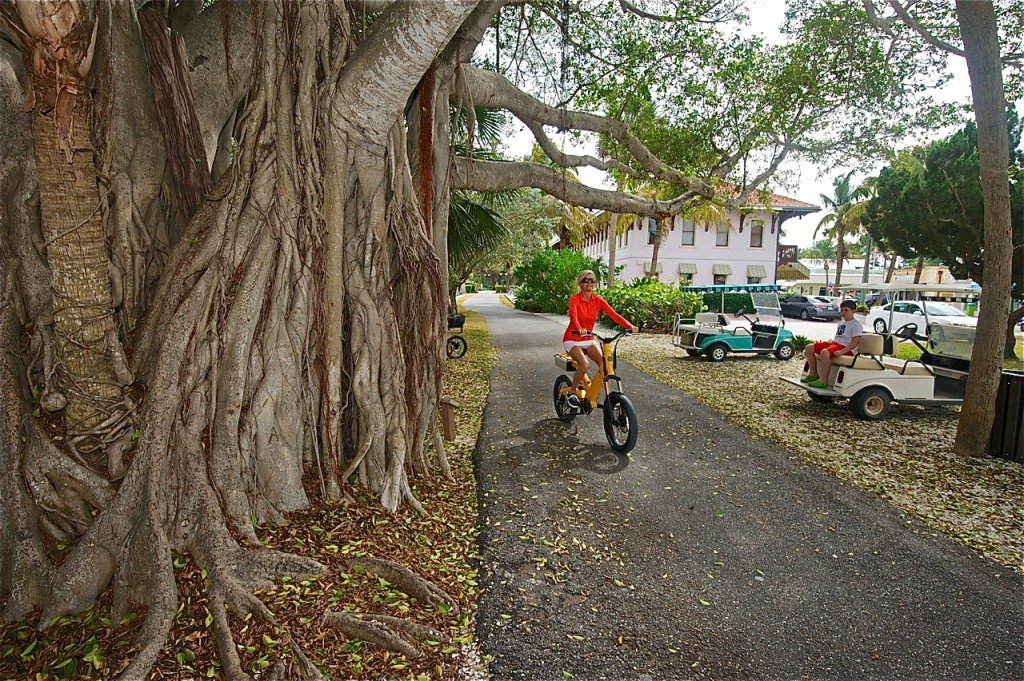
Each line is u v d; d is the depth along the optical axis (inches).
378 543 146.0
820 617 127.5
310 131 152.9
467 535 162.4
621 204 347.3
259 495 146.4
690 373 460.8
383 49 134.7
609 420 244.1
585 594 134.0
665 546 159.2
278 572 123.0
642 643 116.7
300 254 154.6
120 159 146.1
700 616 126.8
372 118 151.3
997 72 224.8
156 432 125.8
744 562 151.4
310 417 159.5
